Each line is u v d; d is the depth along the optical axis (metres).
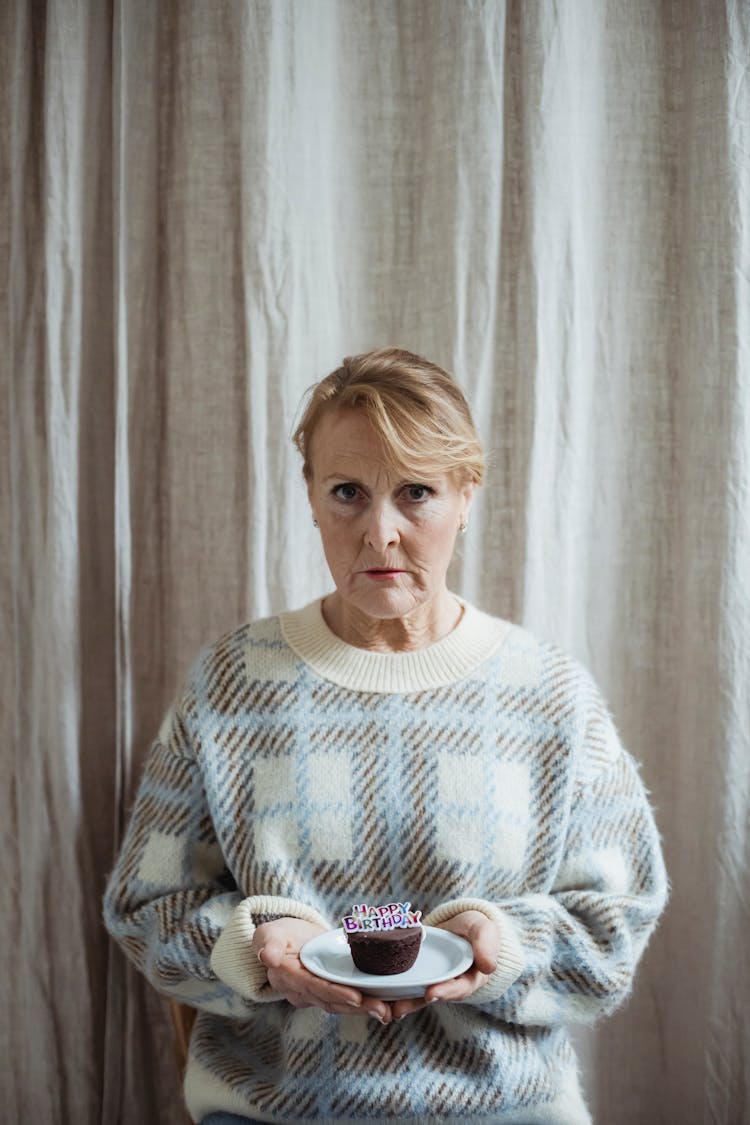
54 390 1.34
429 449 1.03
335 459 1.05
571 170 1.33
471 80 1.31
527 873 1.10
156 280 1.39
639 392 1.42
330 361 1.40
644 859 1.14
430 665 1.13
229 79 1.35
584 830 1.12
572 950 1.05
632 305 1.41
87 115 1.35
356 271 1.41
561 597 1.38
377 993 0.90
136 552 1.42
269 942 0.97
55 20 1.32
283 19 1.32
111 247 1.39
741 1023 1.37
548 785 1.10
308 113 1.34
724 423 1.34
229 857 1.11
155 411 1.41
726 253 1.33
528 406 1.35
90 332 1.38
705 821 1.38
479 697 1.12
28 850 1.37
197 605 1.41
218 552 1.40
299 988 0.93
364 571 1.06
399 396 1.03
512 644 1.17
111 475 1.41
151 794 1.17
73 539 1.36
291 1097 1.04
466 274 1.33
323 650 1.15
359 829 1.08
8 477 1.40
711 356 1.35
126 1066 1.40
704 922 1.38
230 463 1.39
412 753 1.10
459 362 1.35
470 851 1.08
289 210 1.34
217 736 1.13
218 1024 1.18
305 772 1.10
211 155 1.36
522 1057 1.06
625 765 1.16
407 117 1.39
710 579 1.36
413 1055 1.04
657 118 1.39
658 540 1.43
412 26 1.38
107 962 1.40
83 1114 1.38
